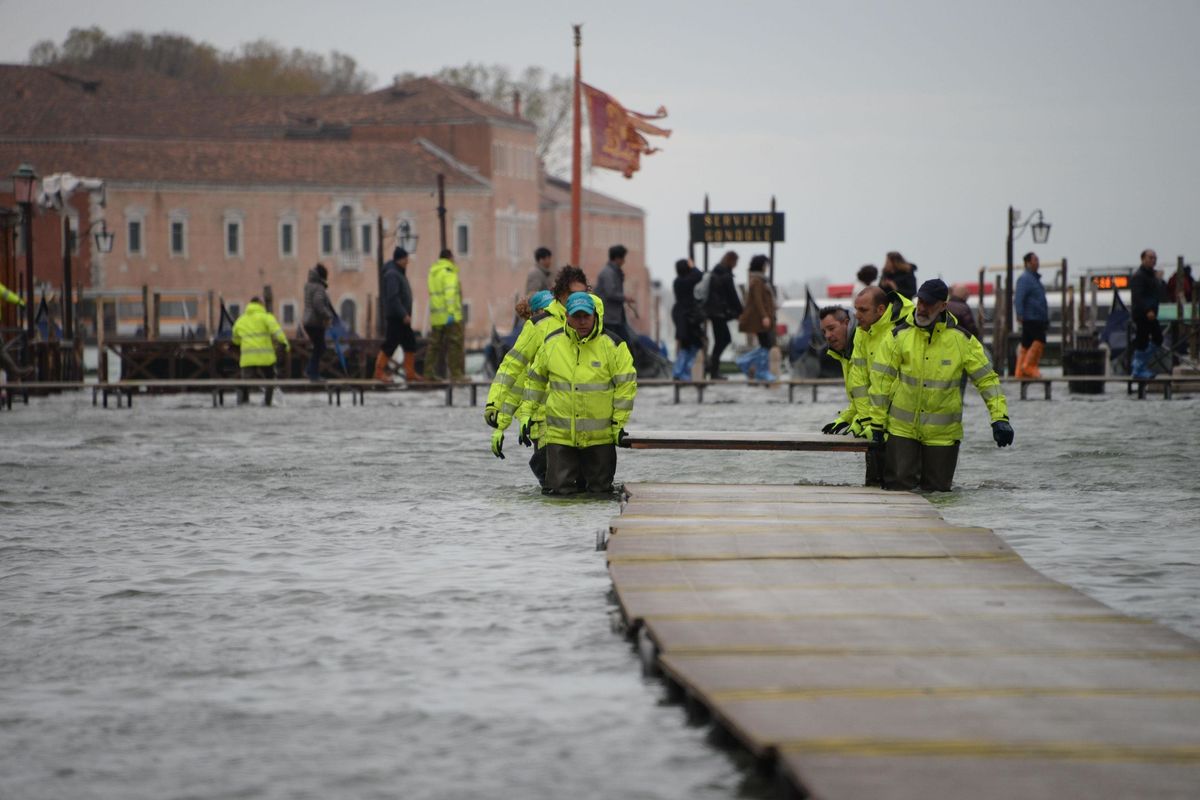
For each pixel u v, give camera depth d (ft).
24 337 243.19
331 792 44.57
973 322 138.10
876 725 46.42
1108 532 88.63
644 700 53.21
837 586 67.31
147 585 75.31
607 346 107.45
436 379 251.39
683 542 78.18
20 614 68.80
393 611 68.18
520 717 51.37
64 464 135.23
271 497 109.70
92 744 49.42
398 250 235.20
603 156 304.71
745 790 44.24
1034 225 292.81
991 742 44.78
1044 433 155.22
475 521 95.61
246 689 55.62
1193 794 40.88
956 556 74.43
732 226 294.46
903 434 105.70
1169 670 53.06
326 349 288.71
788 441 106.42
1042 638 57.62
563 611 67.56
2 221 260.83
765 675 52.21
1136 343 222.69
